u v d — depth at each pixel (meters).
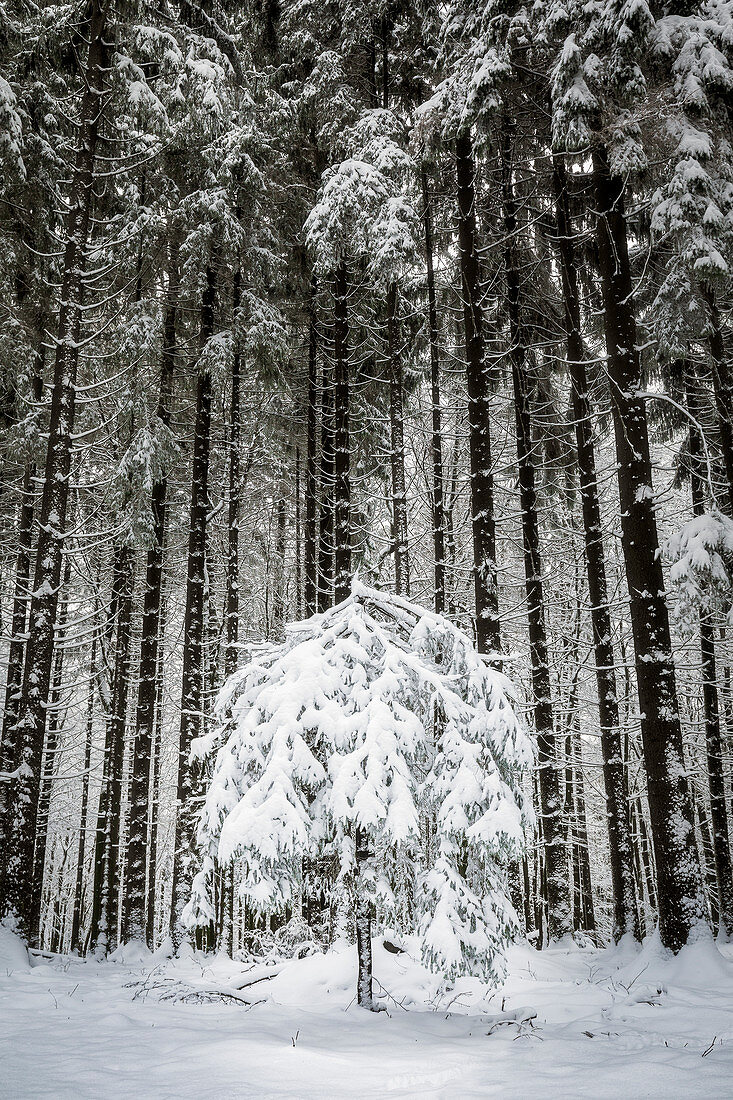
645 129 9.37
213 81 13.28
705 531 8.54
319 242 13.08
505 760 5.16
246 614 21.19
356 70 14.99
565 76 9.36
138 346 13.16
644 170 9.42
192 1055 3.97
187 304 15.06
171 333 14.86
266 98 15.10
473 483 11.12
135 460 12.88
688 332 11.66
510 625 19.58
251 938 13.25
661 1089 3.28
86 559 17.38
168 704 19.98
